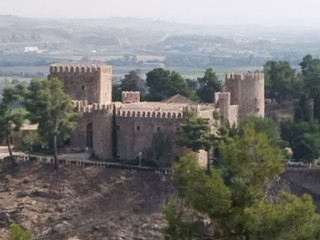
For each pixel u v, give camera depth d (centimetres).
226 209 18962
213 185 19088
